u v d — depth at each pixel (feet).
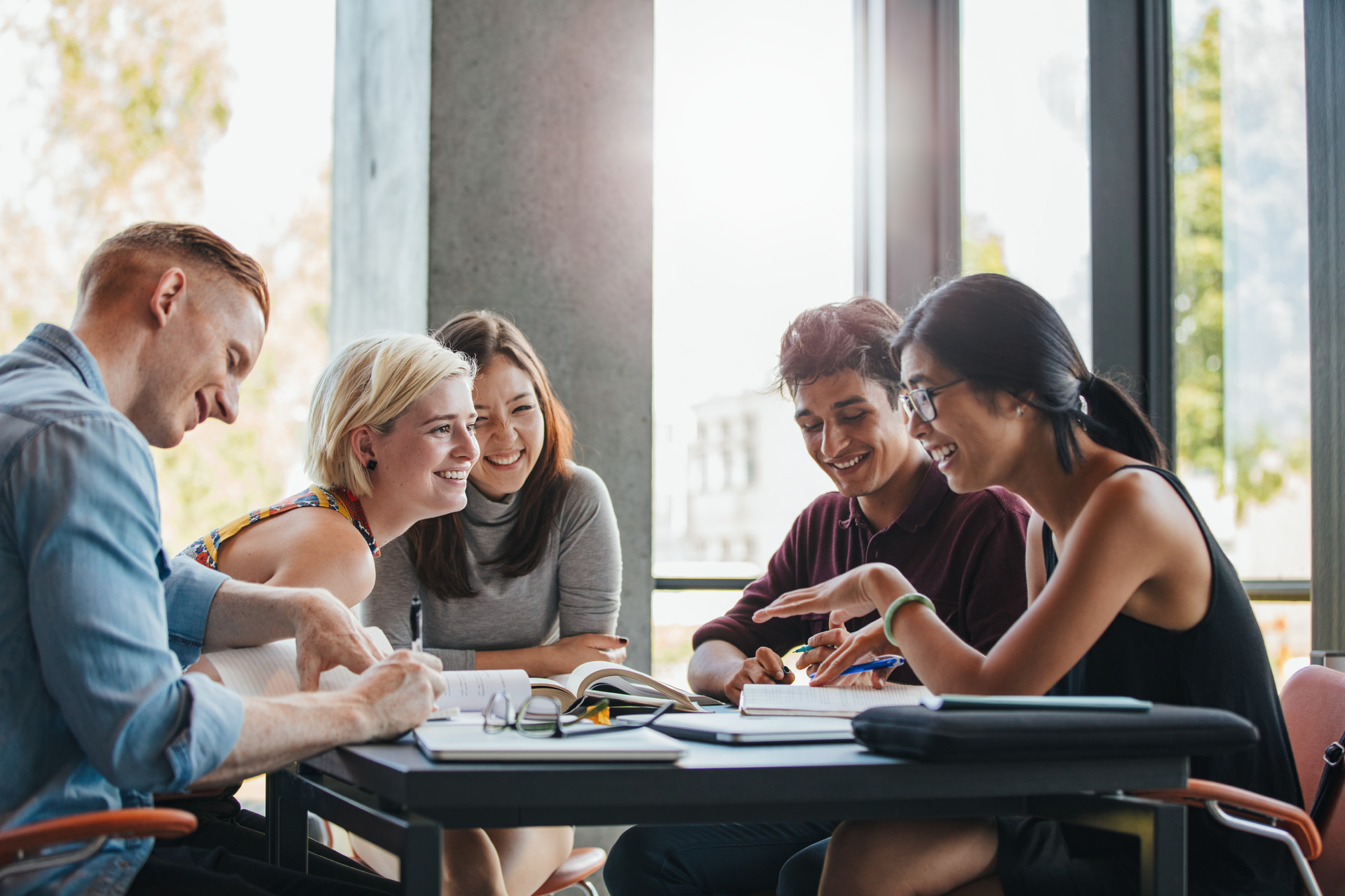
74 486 3.47
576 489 7.64
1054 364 4.75
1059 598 4.24
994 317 4.76
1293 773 4.46
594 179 9.66
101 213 17.39
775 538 11.09
